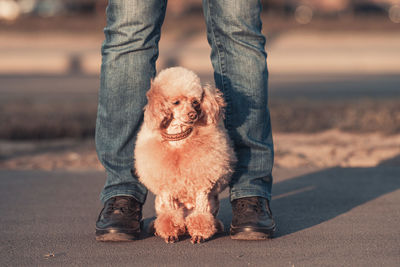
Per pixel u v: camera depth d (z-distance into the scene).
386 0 43.53
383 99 11.69
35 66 22.25
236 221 3.38
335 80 16.86
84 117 9.24
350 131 8.19
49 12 40.47
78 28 32.56
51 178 5.53
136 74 3.53
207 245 3.28
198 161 3.16
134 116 3.56
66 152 7.07
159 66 20.97
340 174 5.57
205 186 3.26
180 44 27.33
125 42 3.50
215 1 3.51
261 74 3.54
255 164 3.55
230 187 3.58
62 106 10.48
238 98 3.54
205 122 3.26
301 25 33.94
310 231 3.58
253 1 3.50
